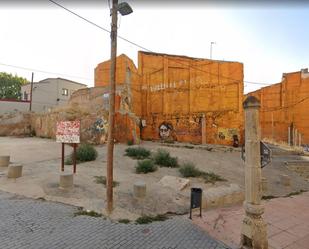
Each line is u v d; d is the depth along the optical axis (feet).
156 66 75.46
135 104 73.00
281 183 40.19
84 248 15.31
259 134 16.61
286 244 18.57
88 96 72.33
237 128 65.46
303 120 89.56
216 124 67.31
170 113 72.79
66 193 24.82
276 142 94.48
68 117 62.95
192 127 69.67
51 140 67.51
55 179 29.01
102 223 19.16
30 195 24.17
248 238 16.15
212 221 21.34
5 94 145.38
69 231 17.46
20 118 84.99
